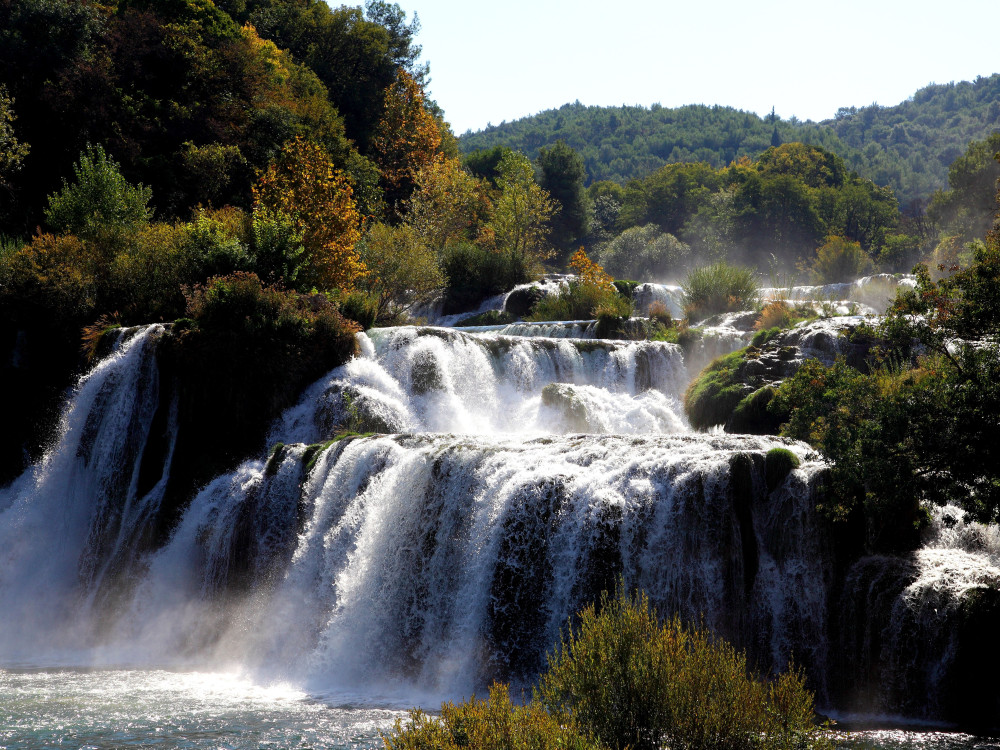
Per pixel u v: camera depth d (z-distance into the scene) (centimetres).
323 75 8688
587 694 1055
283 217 3809
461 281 5297
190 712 1725
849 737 1448
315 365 3042
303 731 1570
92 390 3066
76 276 3516
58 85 5272
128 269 3616
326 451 2450
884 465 1639
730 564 1745
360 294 3803
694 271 4219
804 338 2736
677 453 1927
